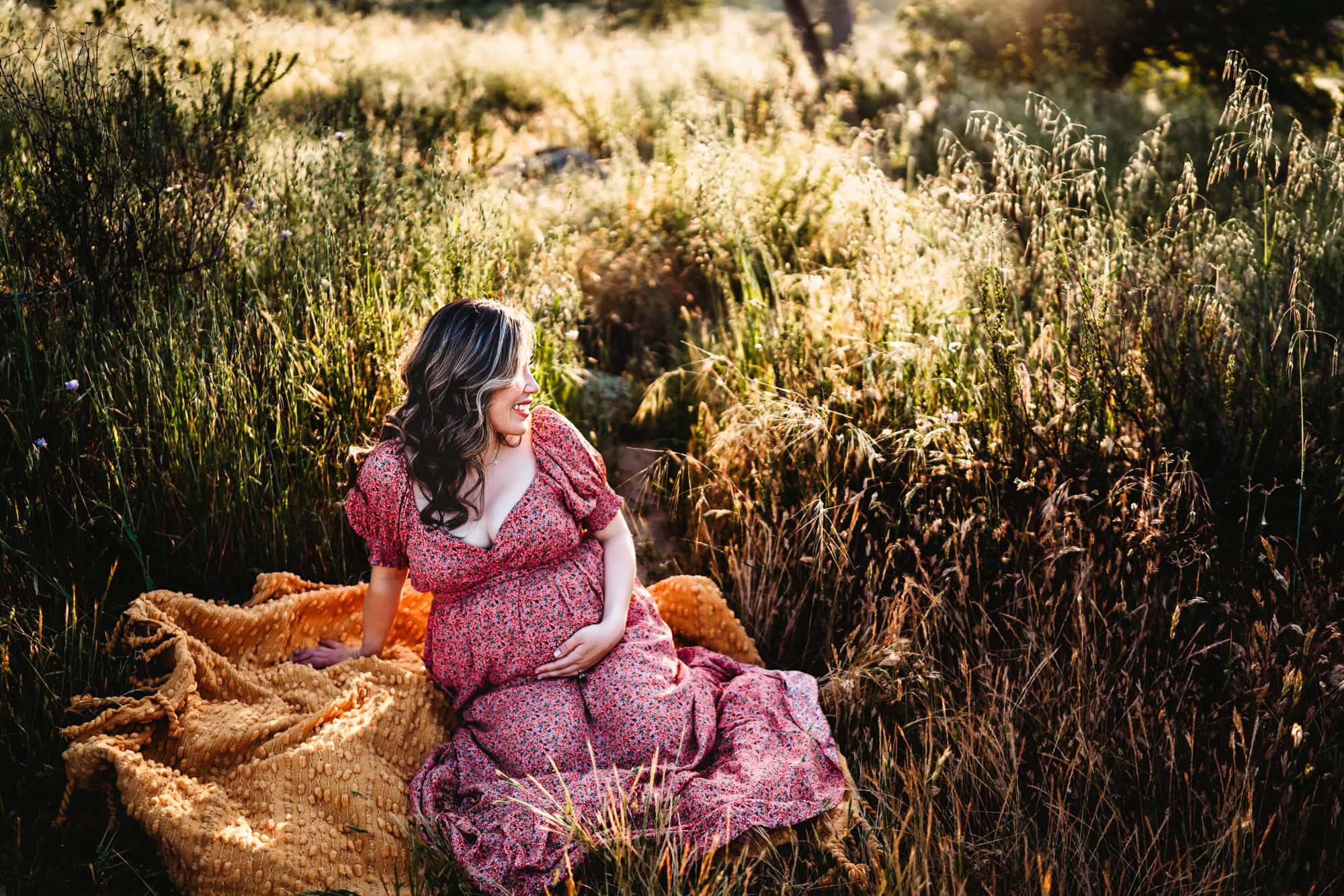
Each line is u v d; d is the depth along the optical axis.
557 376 3.78
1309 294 3.13
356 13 14.61
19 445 2.73
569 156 7.47
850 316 3.81
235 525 2.96
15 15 3.76
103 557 2.85
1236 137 5.02
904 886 2.15
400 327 3.34
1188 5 10.42
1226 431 2.97
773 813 2.28
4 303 2.96
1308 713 2.34
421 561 2.44
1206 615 2.64
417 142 5.88
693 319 4.69
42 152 3.19
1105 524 2.76
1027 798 2.48
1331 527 2.75
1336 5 9.90
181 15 5.80
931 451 3.08
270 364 3.05
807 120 7.93
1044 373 3.20
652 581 3.34
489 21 18.66
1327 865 2.26
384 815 2.28
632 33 16.08
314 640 2.81
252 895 2.09
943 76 10.69
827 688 2.75
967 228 3.62
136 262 3.14
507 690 2.49
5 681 2.38
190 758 2.35
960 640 2.80
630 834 2.18
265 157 4.06
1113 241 3.48
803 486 3.21
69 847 2.26
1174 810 2.38
